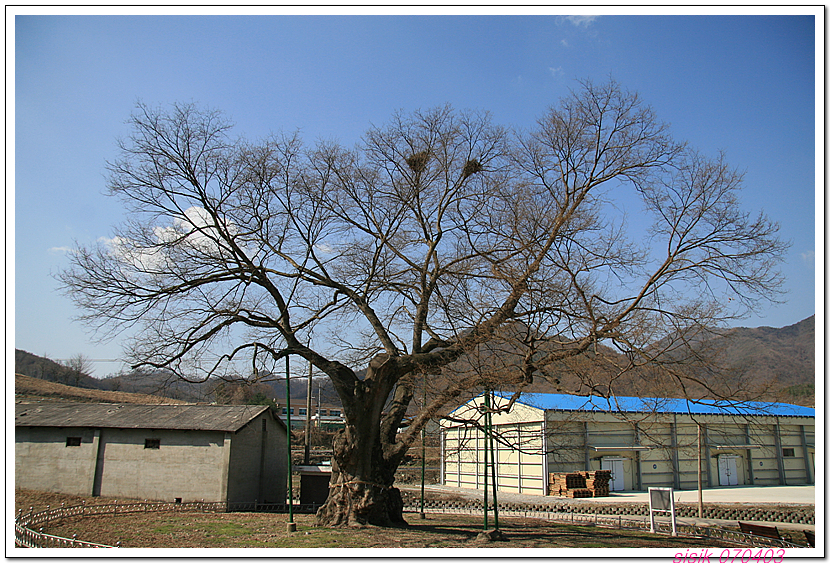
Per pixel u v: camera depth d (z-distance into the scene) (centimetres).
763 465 4050
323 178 1630
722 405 1381
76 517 1744
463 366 1433
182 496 2280
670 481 3700
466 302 1384
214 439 2319
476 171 1645
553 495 3197
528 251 1462
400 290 1673
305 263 1630
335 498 1553
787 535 1952
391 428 1622
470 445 3894
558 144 1531
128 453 2398
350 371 1566
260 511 2225
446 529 1627
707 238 1401
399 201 1633
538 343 1393
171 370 1449
